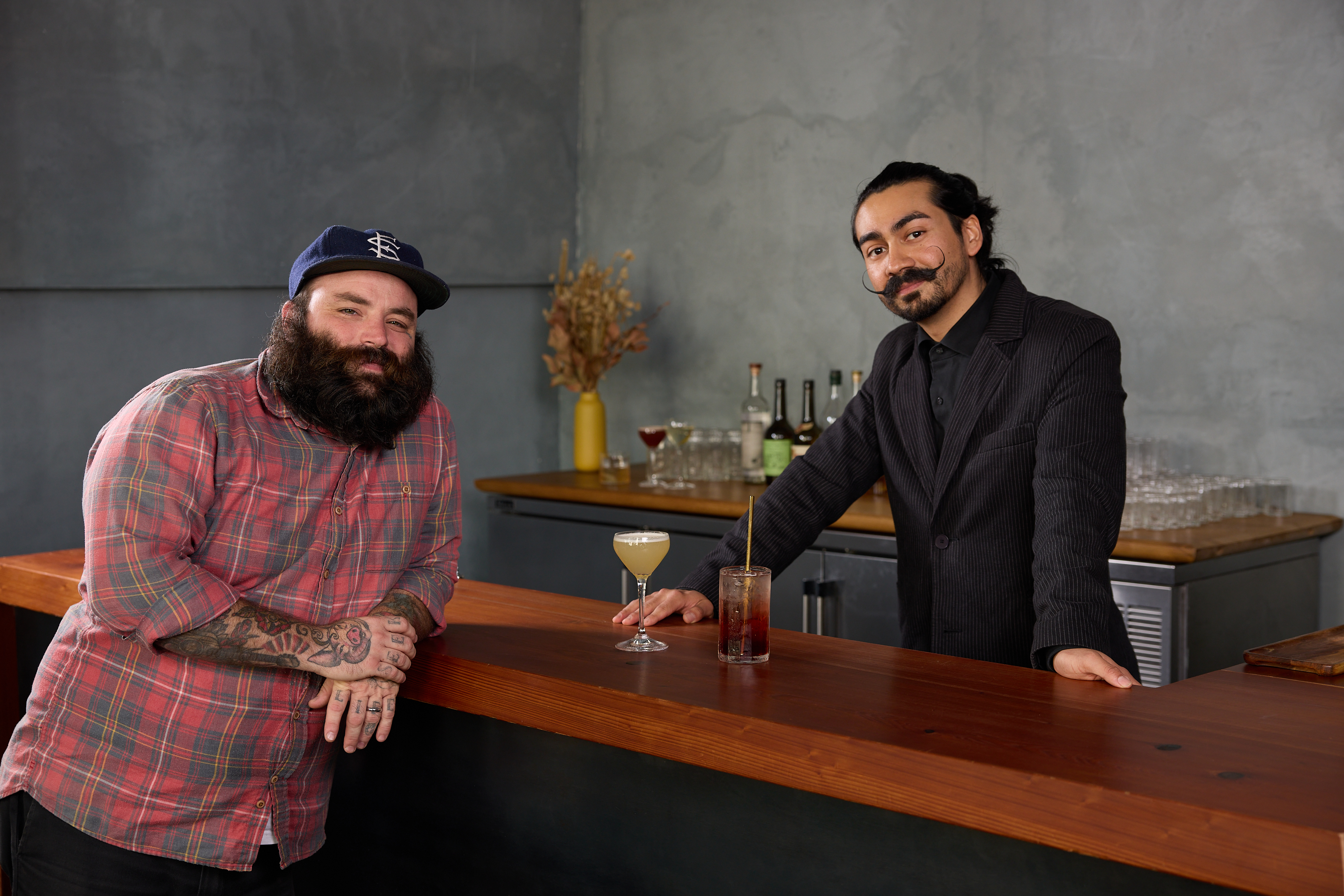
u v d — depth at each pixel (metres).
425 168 3.85
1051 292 3.35
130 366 3.20
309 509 1.46
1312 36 2.88
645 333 4.28
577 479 3.78
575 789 1.53
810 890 1.32
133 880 1.42
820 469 2.01
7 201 2.88
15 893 1.50
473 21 3.96
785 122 3.86
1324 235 2.90
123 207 3.10
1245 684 1.41
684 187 4.13
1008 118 3.39
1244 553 2.65
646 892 1.47
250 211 3.38
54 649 1.48
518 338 4.26
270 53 3.39
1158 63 3.12
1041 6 3.31
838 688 1.38
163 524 1.34
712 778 1.40
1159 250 3.16
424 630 1.58
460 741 1.65
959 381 1.88
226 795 1.44
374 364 1.46
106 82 3.05
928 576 1.92
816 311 3.83
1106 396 1.73
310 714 1.48
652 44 4.18
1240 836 0.95
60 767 1.43
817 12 3.77
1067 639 1.51
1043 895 1.16
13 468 2.98
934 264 1.80
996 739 1.17
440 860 1.69
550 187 4.30
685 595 1.80
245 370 1.48
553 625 1.73
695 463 3.72
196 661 1.39
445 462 1.63
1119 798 1.02
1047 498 1.68
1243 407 3.05
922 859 1.24
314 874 1.87
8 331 2.96
